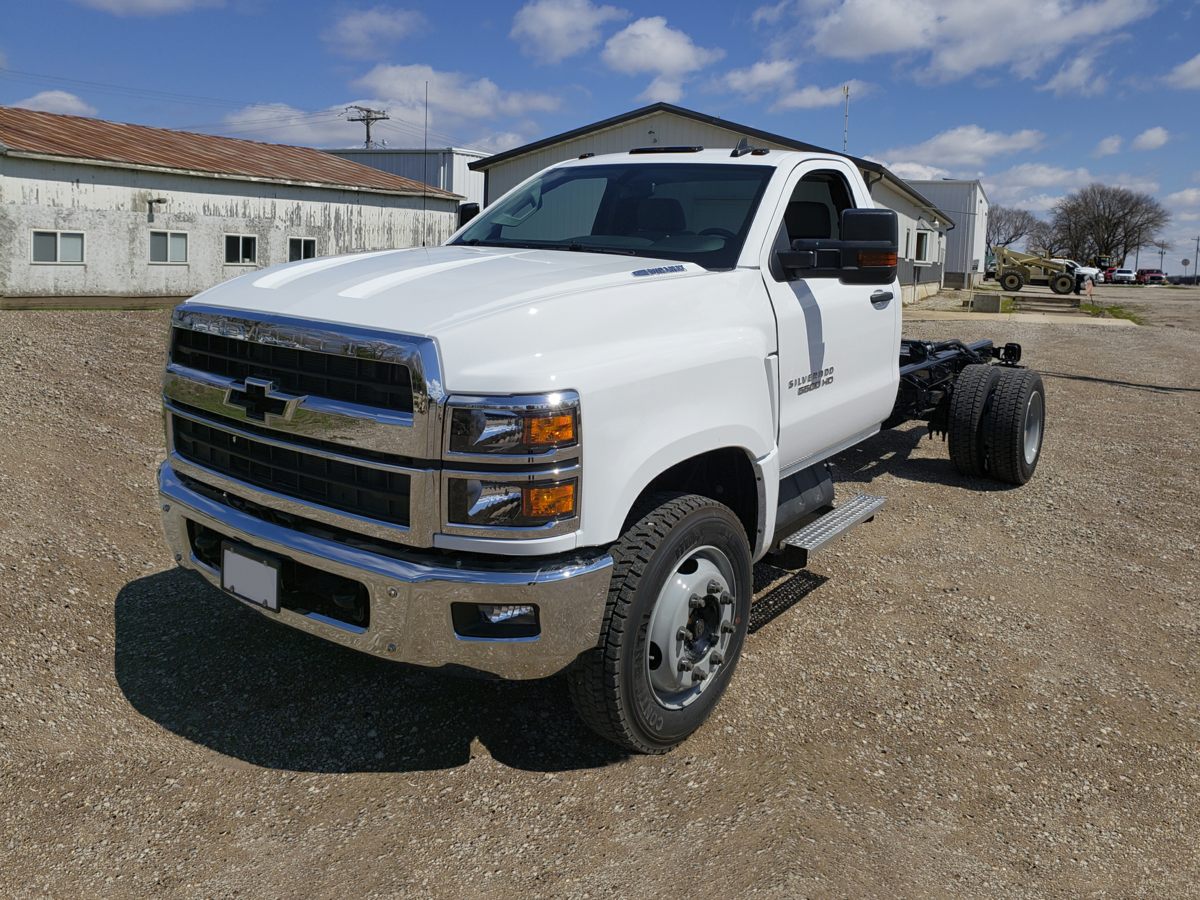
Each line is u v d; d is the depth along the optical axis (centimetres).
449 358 261
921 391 650
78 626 380
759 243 375
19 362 736
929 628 432
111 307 1661
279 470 296
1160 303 3822
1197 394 1128
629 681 293
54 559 425
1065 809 306
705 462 364
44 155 1529
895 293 487
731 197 395
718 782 307
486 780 304
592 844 275
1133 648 425
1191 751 344
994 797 310
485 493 262
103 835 272
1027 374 668
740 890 254
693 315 329
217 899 250
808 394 400
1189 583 504
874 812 296
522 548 264
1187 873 279
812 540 402
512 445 261
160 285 1736
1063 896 265
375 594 272
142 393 720
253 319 294
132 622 393
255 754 315
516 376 263
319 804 291
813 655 400
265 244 1911
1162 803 312
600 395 276
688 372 310
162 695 345
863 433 480
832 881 260
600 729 304
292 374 289
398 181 2256
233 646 382
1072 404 1025
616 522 282
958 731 348
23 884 251
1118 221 10238
